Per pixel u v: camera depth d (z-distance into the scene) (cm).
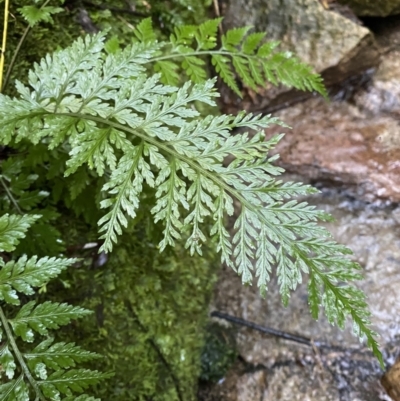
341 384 169
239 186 98
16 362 125
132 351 156
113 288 155
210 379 175
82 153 101
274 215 96
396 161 194
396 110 204
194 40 199
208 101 105
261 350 179
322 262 93
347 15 205
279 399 168
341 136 204
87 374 91
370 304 178
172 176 99
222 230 96
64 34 159
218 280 193
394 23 217
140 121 105
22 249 127
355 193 200
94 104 108
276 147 206
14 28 147
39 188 142
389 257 185
